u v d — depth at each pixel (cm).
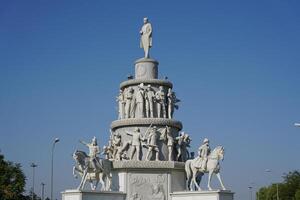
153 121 5256
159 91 5394
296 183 12256
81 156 4853
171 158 5219
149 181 5066
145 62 5547
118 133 5372
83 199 4731
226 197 4809
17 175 8900
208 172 4912
